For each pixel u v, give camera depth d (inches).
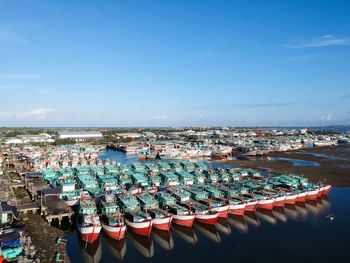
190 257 2549.2
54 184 4387.3
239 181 4822.8
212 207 3383.4
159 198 3641.7
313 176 5693.9
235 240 2891.2
